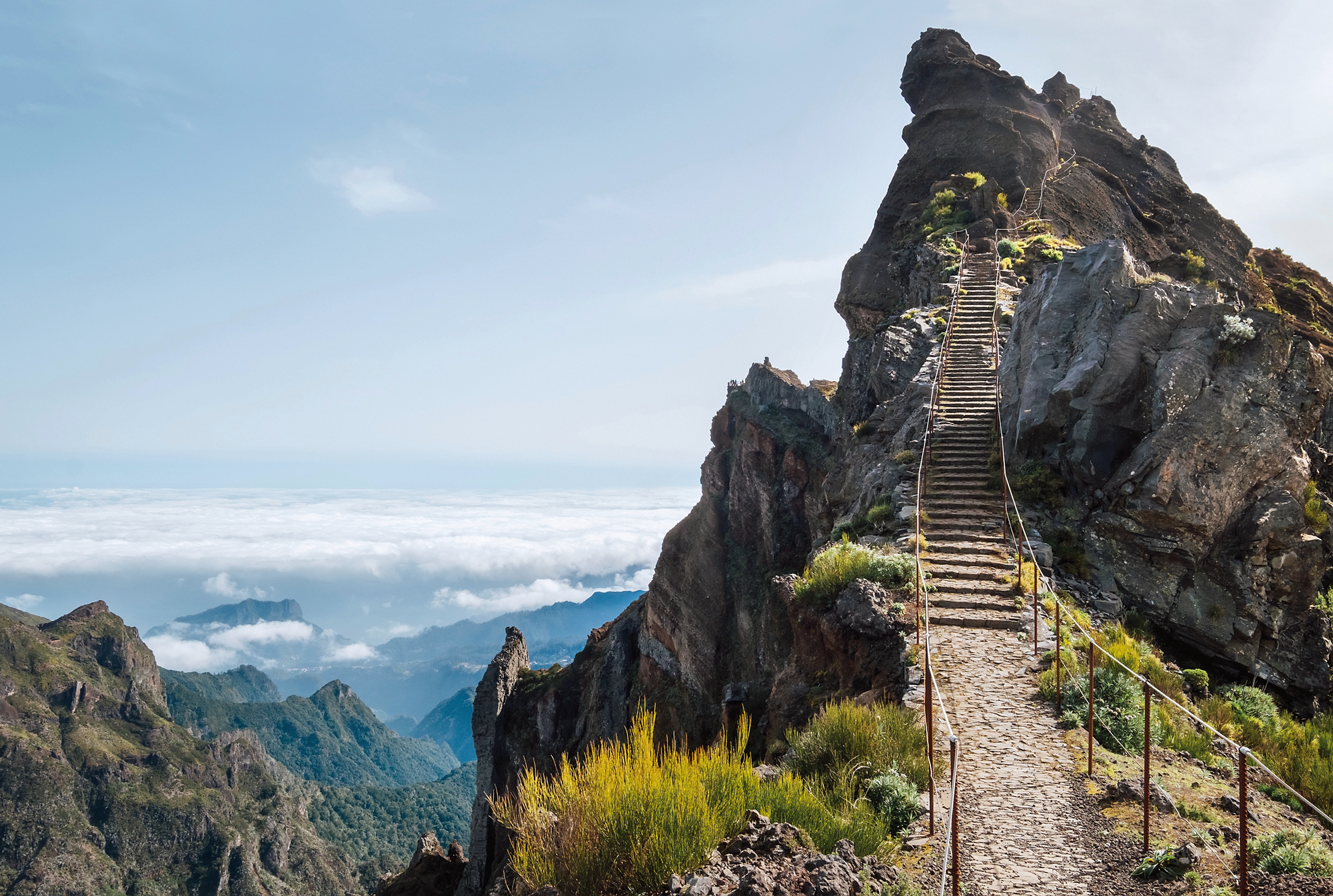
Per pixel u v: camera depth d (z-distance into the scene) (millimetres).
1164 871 8703
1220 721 15531
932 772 9336
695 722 48938
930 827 9586
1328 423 26375
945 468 26031
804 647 19094
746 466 52094
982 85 63062
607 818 7785
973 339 34969
